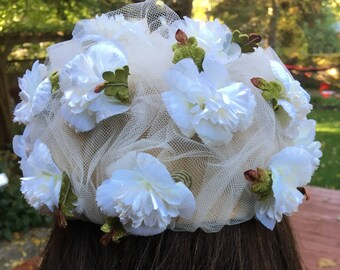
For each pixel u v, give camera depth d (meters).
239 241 0.33
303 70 5.14
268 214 0.33
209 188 0.32
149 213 0.30
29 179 0.34
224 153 0.32
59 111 0.34
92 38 0.35
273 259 0.35
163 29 0.36
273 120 0.34
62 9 2.33
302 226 0.94
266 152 0.33
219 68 0.31
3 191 1.47
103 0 2.30
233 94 0.30
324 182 2.06
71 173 0.33
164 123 0.32
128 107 0.32
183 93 0.30
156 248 0.32
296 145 0.36
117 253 0.33
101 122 0.32
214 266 0.32
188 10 2.03
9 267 1.26
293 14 4.74
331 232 0.91
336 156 2.48
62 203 0.33
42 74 0.38
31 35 2.32
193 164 0.31
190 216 0.31
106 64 0.32
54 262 0.35
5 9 2.22
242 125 0.31
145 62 0.33
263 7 4.14
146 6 0.39
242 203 0.33
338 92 4.97
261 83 0.34
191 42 0.33
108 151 0.32
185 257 0.32
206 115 0.30
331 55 5.48
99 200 0.30
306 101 0.36
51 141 0.34
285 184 0.33
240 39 0.35
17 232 1.44
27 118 0.37
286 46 5.04
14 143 0.40
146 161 0.30
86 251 0.34
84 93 0.32
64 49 0.37
